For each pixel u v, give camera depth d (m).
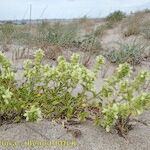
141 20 9.50
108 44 7.23
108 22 10.73
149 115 3.28
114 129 2.81
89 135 2.67
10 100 2.60
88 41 6.32
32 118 2.48
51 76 3.01
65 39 6.25
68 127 2.73
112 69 5.02
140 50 5.88
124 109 2.61
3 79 3.06
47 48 5.37
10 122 2.69
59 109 2.93
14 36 6.76
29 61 3.06
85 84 2.90
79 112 2.95
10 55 4.97
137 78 2.95
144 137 2.79
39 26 7.57
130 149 2.57
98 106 3.10
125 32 8.49
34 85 3.33
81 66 3.04
